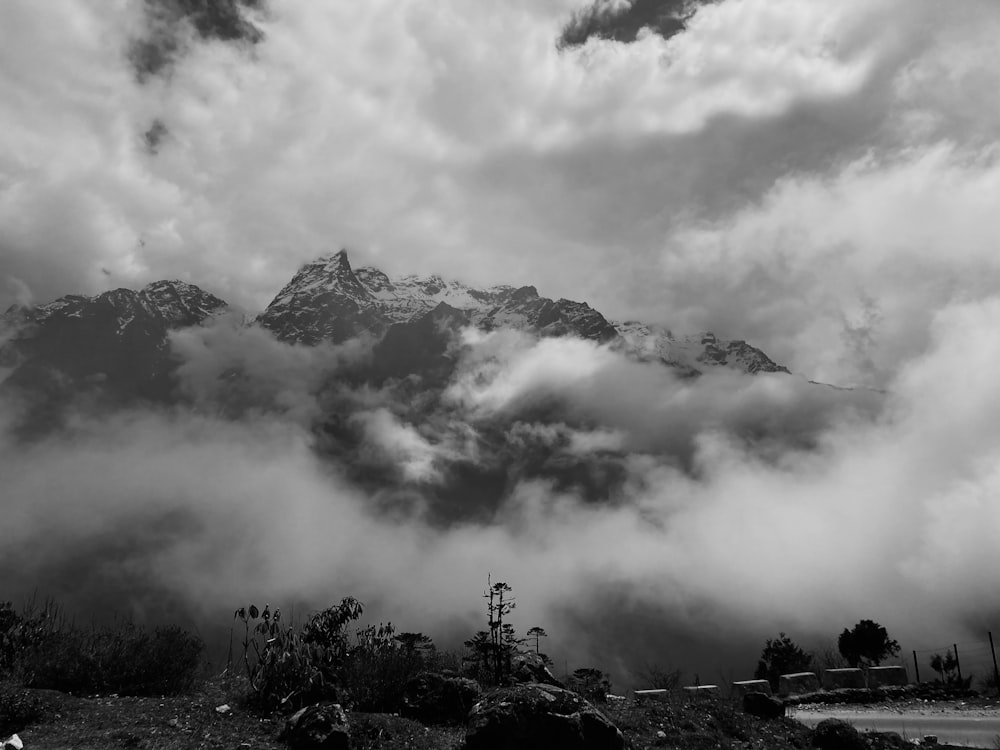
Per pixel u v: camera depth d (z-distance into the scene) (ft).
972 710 74.43
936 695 84.74
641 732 51.70
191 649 56.34
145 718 44.88
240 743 42.29
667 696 64.44
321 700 49.42
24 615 55.01
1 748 38.88
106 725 43.27
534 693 44.70
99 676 50.67
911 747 55.01
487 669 67.21
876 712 75.66
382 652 57.52
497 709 43.70
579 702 44.91
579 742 42.91
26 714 42.83
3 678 49.11
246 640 51.88
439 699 52.49
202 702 49.08
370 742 44.68
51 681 50.03
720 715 57.21
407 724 48.37
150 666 52.26
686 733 52.24
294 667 50.57
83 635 54.95
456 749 45.19
